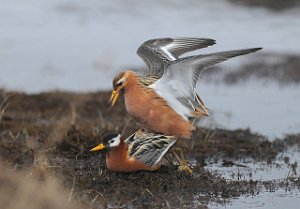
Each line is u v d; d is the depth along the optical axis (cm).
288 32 2583
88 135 1381
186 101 1210
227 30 2588
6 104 1719
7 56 2333
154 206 1102
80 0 3003
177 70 1183
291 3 2914
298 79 2119
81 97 1822
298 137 1574
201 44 1419
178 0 2981
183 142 1463
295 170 1341
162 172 1228
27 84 2036
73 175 1197
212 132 1559
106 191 1145
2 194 1041
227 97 1955
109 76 2167
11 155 1304
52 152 1333
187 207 1106
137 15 2806
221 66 2278
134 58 2312
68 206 1041
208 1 2972
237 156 1432
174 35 2511
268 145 1502
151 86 1212
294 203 1153
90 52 2369
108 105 1213
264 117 1764
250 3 2934
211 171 1305
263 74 2170
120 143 1171
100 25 2684
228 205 1128
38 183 1124
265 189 1213
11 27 2653
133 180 1186
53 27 2667
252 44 2428
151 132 1254
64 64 2248
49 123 1589
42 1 3003
